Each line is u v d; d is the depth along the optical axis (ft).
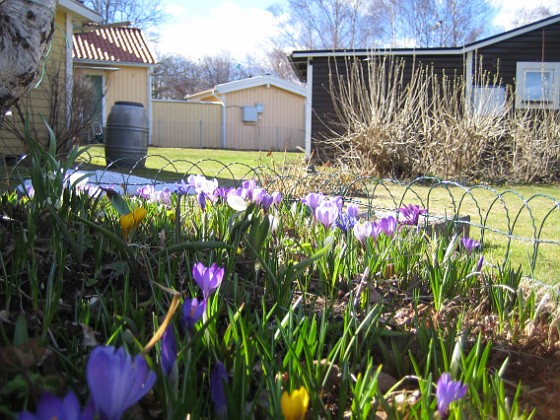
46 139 40.57
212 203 10.72
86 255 7.80
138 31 91.09
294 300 7.72
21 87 8.70
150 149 77.87
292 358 4.80
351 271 8.96
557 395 5.59
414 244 10.14
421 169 41.39
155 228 9.14
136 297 6.34
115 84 84.17
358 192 31.40
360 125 41.65
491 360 6.52
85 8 46.14
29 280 6.16
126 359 2.86
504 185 40.45
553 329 7.35
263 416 4.59
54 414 2.70
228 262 7.06
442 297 7.99
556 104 52.08
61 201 8.34
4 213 8.45
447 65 54.19
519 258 15.51
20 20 8.41
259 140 106.63
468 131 41.29
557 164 43.37
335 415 4.91
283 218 12.02
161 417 4.32
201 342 5.30
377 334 6.04
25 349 4.13
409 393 5.49
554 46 52.95
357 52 53.57
